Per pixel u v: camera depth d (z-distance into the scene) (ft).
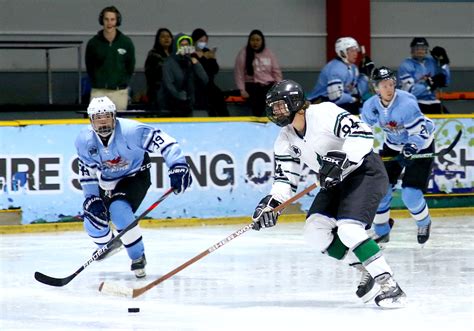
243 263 54.70
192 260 41.16
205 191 77.66
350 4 107.45
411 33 113.19
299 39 109.29
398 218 81.25
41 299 44.09
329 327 36.65
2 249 62.69
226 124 78.43
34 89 99.14
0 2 98.02
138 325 37.68
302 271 51.42
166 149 47.96
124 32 102.37
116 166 48.85
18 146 73.61
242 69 88.43
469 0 115.14
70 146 74.64
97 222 48.98
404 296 40.60
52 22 99.86
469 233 69.46
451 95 102.27
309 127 40.40
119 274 51.29
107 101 47.06
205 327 37.04
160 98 80.64
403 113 58.80
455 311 39.68
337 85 80.89
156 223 76.18
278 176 41.81
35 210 73.92
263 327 36.83
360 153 39.68
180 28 104.73
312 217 41.09
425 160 60.59
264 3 107.96
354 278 48.83
